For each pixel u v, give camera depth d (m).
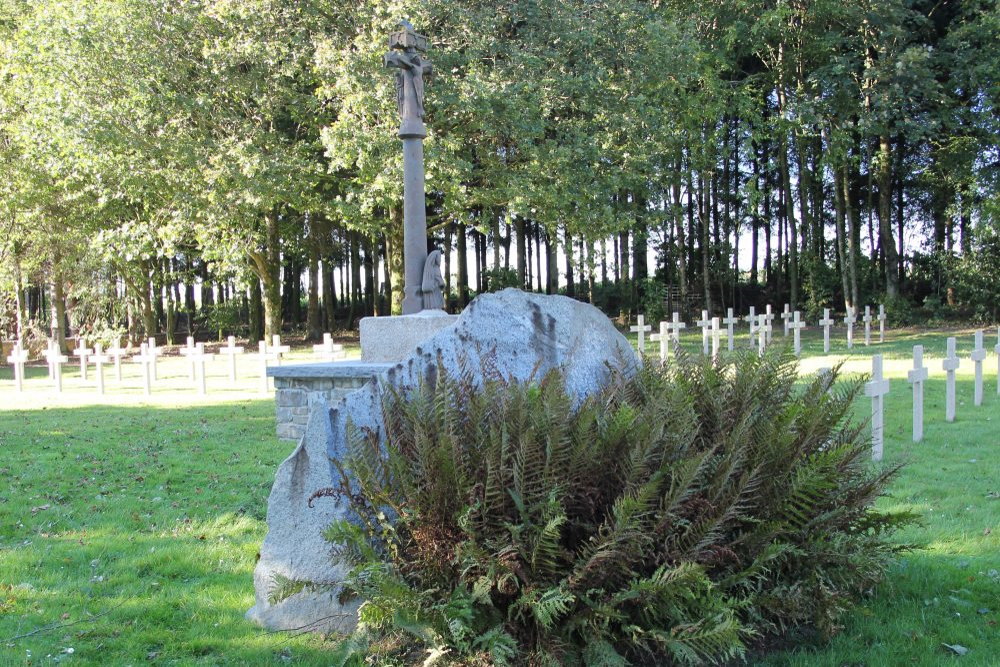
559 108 20.31
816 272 30.20
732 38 24.88
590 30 19.53
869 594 4.49
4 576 5.23
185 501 7.15
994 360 16.62
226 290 44.72
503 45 18.97
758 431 3.77
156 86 19.86
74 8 19.34
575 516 3.44
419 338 10.66
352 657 3.84
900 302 28.19
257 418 12.15
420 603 3.35
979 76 24.75
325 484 4.21
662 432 3.50
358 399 4.20
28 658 3.97
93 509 6.89
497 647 3.19
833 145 26.50
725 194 34.75
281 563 4.29
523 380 4.23
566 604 3.33
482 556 3.26
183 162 19.98
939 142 28.22
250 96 21.08
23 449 9.66
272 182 19.59
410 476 3.53
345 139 17.45
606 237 22.55
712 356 4.68
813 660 3.71
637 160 21.00
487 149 19.50
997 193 25.84
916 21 26.05
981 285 27.06
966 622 4.15
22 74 20.84
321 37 18.88
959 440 8.84
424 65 11.23
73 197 22.17
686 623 3.25
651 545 3.37
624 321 34.41
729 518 3.43
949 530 5.63
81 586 5.03
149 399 15.20
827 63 26.52
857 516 4.03
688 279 36.66
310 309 33.03
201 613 4.56
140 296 30.67
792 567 3.78
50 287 29.72
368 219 20.34
